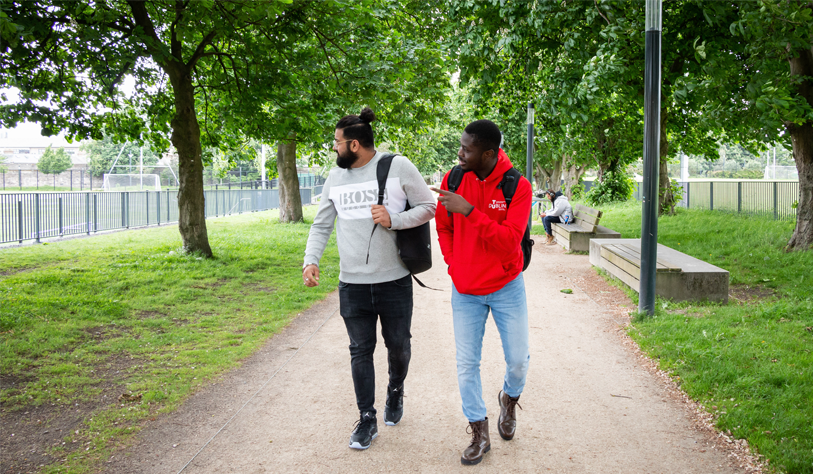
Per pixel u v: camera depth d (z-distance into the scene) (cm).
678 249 1048
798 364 414
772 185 1556
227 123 1223
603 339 531
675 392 393
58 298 699
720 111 923
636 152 2181
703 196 1958
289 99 1106
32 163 6938
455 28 1212
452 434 333
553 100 1152
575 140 2006
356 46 1011
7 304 655
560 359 473
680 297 652
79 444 325
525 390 403
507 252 279
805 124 933
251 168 4603
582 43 1080
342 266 321
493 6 1076
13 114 961
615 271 782
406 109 1288
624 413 360
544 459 301
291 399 391
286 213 1991
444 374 439
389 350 328
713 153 1923
